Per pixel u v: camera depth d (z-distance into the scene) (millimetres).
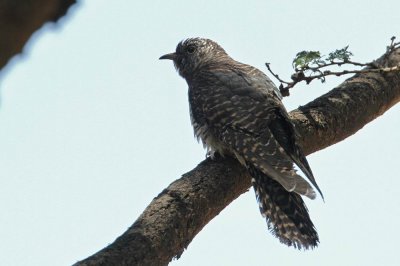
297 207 10367
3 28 2598
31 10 2613
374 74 11891
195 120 12133
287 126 11047
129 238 7402
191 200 8438
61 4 2689
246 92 11883
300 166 10547
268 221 10383
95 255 6977
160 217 7934
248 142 11023
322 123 11023
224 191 9195
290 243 10070
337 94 11461
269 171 10406
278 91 12117
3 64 2633
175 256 8023
